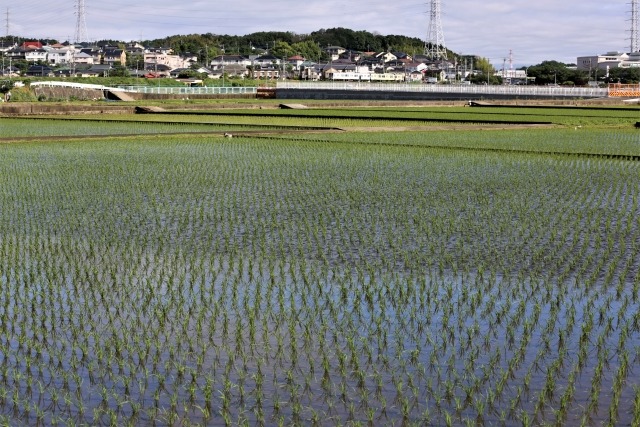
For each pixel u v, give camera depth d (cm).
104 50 17688
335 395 798
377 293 1132
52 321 1010
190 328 985
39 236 1522
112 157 2762
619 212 1762
